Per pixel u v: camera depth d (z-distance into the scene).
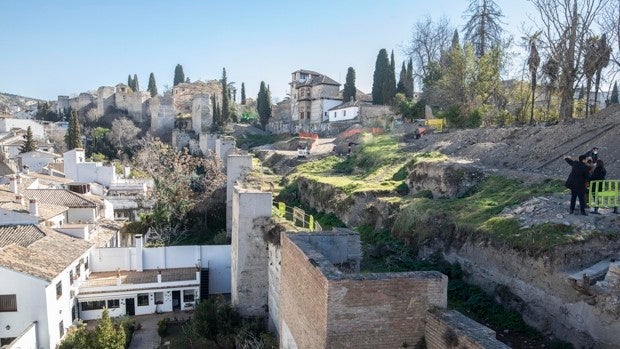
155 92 113.56
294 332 12.98
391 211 22.55
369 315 9.94
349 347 9.91
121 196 48.97
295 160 45.00
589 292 10.66
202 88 102.31
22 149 64.50
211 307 22.47
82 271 28.48
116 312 28.25
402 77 65.69
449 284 14.98
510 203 16.77
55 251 26.55
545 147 23.73
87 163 51.19
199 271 29.75
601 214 13.34
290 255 13.68
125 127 78.69
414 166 27.83
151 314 28.83
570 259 11.70
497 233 14.33
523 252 12.88
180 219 39.94
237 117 88.88
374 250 19.27
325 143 53.00
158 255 31.70
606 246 11.91
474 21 44.19
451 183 22.58
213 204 40.69
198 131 81.69
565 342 11.13
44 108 102.69
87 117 93.31
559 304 11.50
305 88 75.12
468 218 16.62
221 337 20.72
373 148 37.78
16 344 20.62
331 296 9.76
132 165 63.31
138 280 29.28
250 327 20.67
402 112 50.69
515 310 12.75
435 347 9.79
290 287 13.62
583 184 13.42
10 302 22.47
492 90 39.31
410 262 17.31
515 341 11.73
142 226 39.19
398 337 10.12
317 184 31.12
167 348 23.34
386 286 9.97
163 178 43.91
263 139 73.19
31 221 28.80
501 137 28.47
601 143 21.00
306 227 22.23
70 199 37.19
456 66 40.25
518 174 20.59
